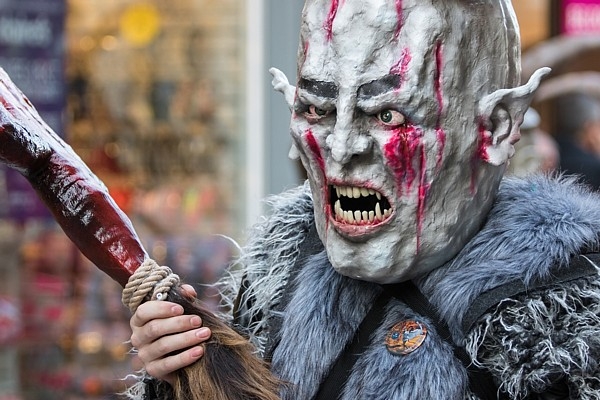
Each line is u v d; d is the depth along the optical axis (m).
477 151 2.98
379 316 3.09
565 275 2.88
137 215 7.41
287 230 3.44
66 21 7.15
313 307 3.18
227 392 2.97
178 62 7.59
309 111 3.02
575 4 8.77
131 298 3.11
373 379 2.98
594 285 2.88
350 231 2.98
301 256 3.36
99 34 7.48
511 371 2.83
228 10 7.59
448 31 2.89
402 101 2.86
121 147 7.49
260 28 7.55
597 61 8.61
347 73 2.89
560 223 2.97
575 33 8.79
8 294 6.88
